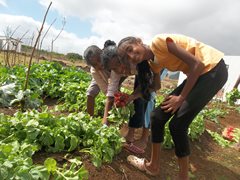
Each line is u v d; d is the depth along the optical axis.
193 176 1.70
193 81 1.27
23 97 2.00
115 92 1.68
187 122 1.30
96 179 1.31
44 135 1.36
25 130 1.34
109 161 1.43
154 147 1.45
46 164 1.11
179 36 1.37
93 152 1.39
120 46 1.38
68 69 3.43
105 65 1.50
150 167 1.50
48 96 2.67
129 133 1.73
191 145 2.15
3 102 2.01
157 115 1.37
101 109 2.27
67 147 1.43
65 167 1.27
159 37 1.30
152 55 1.38
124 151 1.64
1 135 1.33
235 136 2.63
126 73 1.54
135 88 1.69
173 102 1.30
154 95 1.79
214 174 1.82
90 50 1.71
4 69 2.63
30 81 2.56
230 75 6.22
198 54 1.33
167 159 1.79
